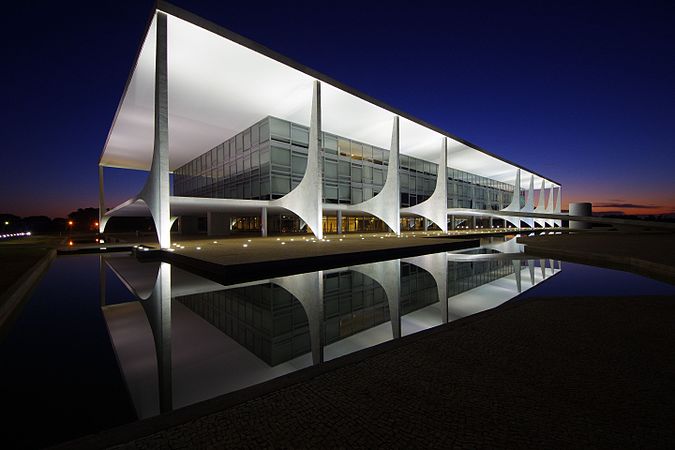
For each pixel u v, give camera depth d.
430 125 24.56
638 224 26.45
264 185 21.17
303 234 25.59
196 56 14.09
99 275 10.44
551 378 2.74
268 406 2.36
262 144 21.33
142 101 17.94
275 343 4.53
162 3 11.49
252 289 7.58
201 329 5.15
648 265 9.64
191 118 20.97
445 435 2.01
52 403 3.06
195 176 32.25
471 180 44.16
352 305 6.43
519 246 17.73
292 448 1.91
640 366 2.96
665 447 1.86
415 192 33.50
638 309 4.81
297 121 21.91
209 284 8.09
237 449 1.90
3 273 8.38
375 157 28.89
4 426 2.66
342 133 24.91
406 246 13.30
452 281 8.66
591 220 28.45
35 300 7.37
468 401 2.40
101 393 3.24
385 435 2.02
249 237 21.47
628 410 2.26
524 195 61.78
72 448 1.92
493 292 7.46
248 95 17.84
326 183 24.53
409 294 7.29
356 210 24.80
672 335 3.74
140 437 2.02
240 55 14.07
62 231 52.06
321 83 16.84
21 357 4.23
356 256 11.16
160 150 12.54
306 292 7.37
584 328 3.99
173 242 17.19
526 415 2.21
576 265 11.40
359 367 2.98
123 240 23.36
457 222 44.03
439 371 2.89
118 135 23.84
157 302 6.73
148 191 14.80
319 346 4.39
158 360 4.04
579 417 2.18
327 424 2.13
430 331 3.93
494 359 3.13
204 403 2.40
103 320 5.86
